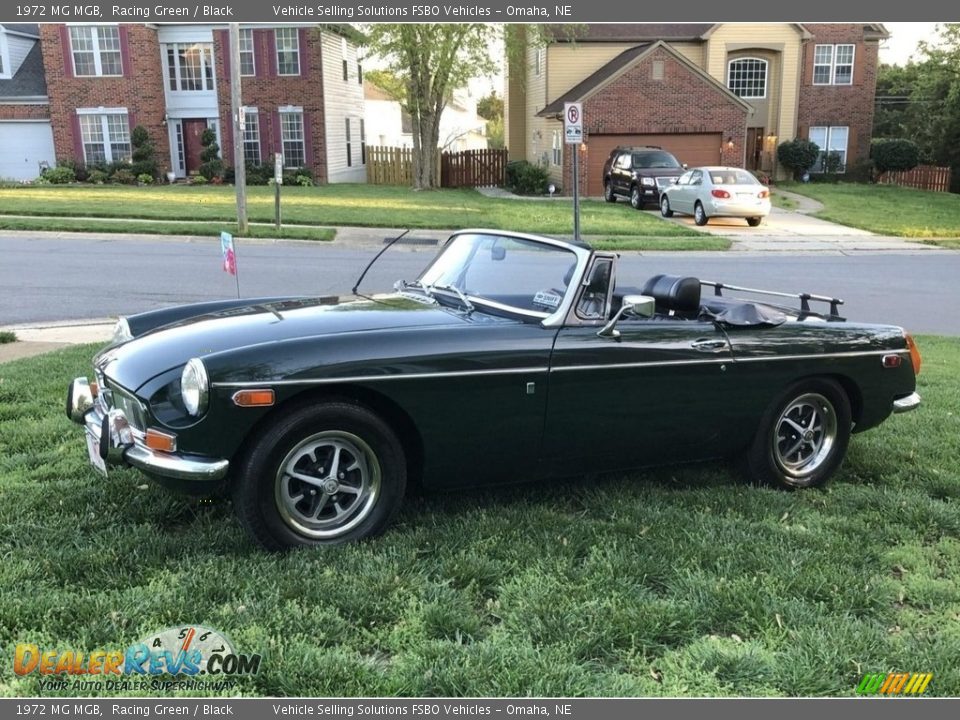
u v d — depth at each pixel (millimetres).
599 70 34312
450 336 3990
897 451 5574
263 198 26266
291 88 33125
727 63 35062
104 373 4113
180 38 32844
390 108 55250
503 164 38562
